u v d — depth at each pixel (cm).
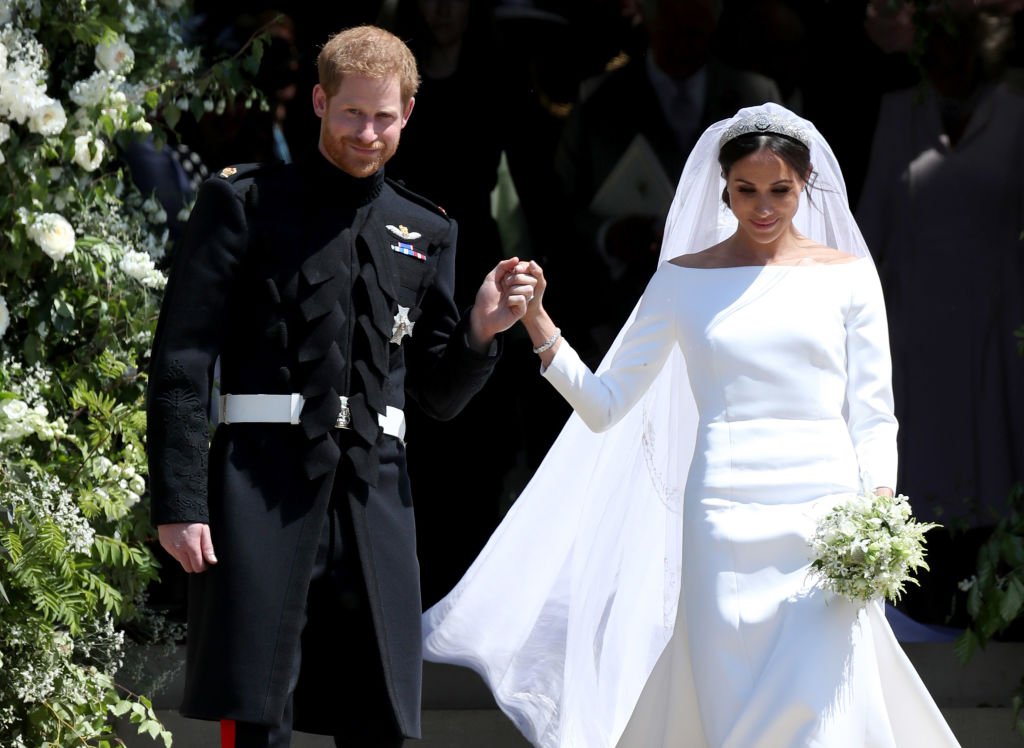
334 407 1303
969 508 2259
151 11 1959
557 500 1694
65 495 1592
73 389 1750
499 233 2338
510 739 1981
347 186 1341
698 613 1400
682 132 2344
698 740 1430
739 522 1398
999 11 2275
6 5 1722
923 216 2300
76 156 1758
